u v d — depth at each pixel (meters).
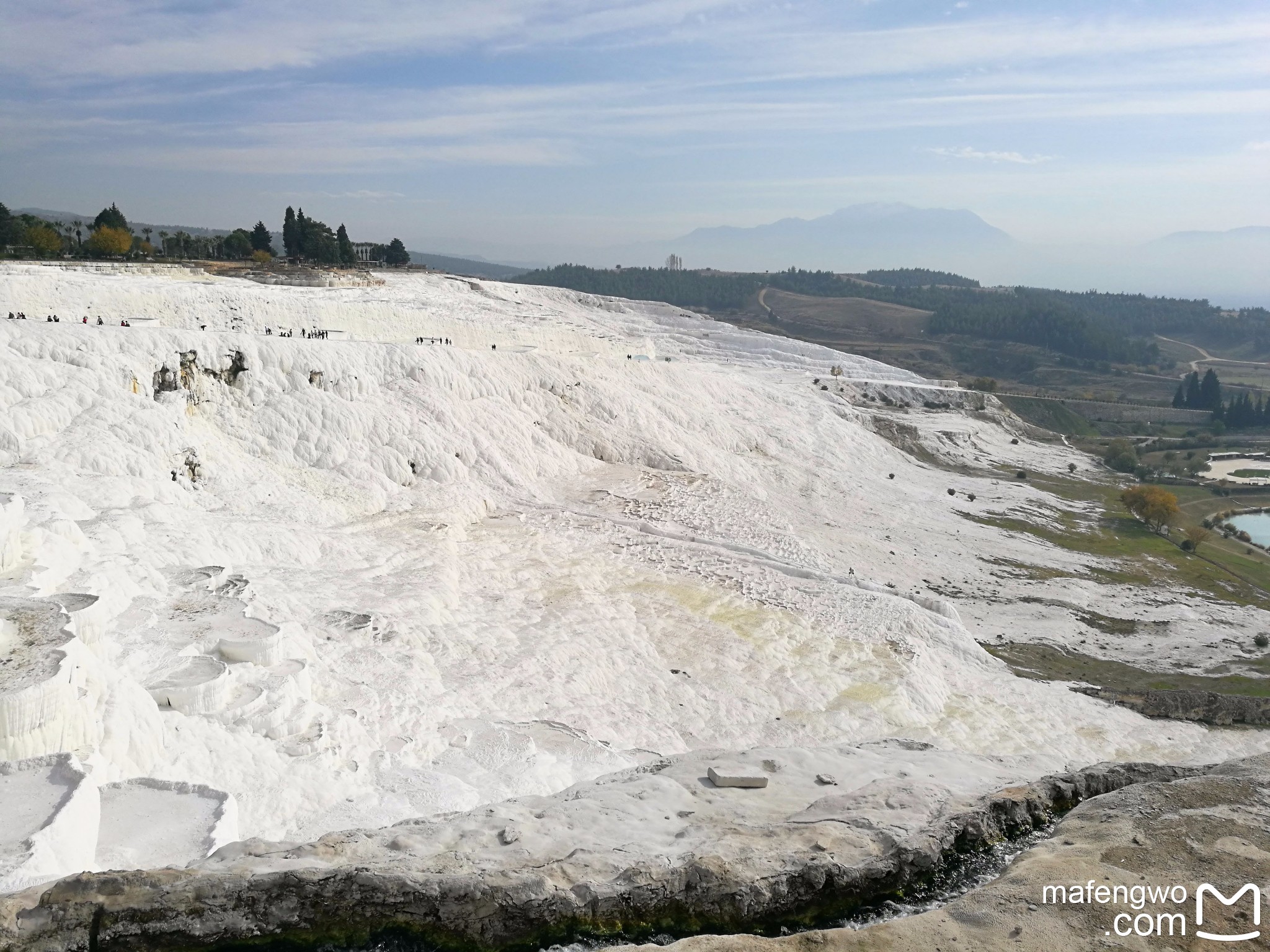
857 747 20.14
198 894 11.07
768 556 47.75
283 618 28.66
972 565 57.28
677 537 48.88
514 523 46.66
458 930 11.21
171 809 15.99
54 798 14.29
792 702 32.88
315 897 11.23
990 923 10.92
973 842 13.67
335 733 22.16
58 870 13.02
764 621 38.75
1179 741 34.81
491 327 75.44
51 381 39.19
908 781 16.02
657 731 29.02
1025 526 68.00
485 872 11.84
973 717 34.25
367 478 45.59
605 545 45.25
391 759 22.30
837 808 14.65
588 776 23.58
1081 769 16.23
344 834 13.39
